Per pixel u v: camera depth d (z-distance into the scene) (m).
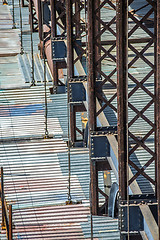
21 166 46.00
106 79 37.53
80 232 36.62
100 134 37.75
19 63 67.88
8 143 49.69
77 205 40.28
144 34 70.50
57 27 60.25
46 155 47.72
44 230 37.00
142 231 30.52
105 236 35.94
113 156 36.34
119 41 29.11
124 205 30.58
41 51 67.19
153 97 29.69
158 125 25.67
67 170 45.41
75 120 48.66
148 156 44.16
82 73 47.91
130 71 61.88
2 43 73.88
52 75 59.94
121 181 30.59
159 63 24.81
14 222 38.03
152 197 30.72
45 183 43.41
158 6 24.16
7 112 55.56
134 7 82.00
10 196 41.59
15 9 87.94
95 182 38.44
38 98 58.56
